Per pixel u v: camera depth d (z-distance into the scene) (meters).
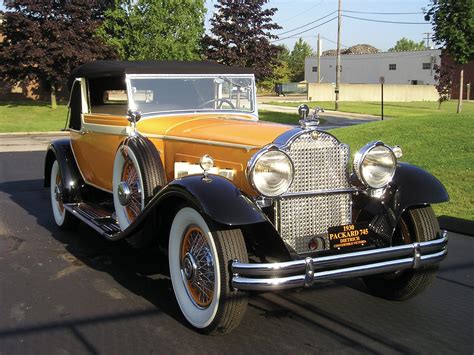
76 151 6.39
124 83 5.29
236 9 28.62
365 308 4.29
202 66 5.65
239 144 4.04
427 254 3.91
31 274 5.08
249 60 29.30
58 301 4.40
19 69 26.45
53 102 29.00
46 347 3.58
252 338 3.73
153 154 4.58
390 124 12.98
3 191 9.50
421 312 4.20
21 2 25.48
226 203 3.47
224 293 3.49
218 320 3.57
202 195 3.53
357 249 4.01
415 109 35.25
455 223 6.70
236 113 5.72
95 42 27.55
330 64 74.69
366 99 49.91
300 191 3.90
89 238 6.37
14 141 18.58
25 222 7.18
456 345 3.63
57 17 26.33
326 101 47.44
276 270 3.35
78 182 6.39
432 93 52.03
